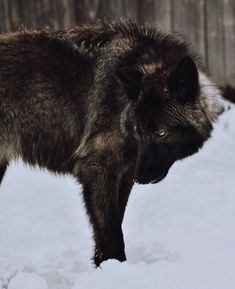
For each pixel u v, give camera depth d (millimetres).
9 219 16031
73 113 13625
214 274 10906
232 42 24156
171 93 12633
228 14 24094
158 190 16969
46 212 16375
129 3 25125
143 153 12648
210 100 13273
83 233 15062
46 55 13750
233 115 22125
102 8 25438
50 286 11469
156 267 11266
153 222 15133
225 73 24375
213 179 17422
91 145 13312
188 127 12828
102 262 12250
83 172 13461
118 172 13375
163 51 13219
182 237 13812
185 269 11164
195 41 24609
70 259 13211
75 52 13625
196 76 12562
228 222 14391
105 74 13273
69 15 25750
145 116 12547
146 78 12812
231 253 12109
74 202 16953
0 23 26344
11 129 13969
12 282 11289
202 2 24328
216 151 19641
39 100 13742
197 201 16016
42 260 13242
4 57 13859
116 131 13078
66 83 13602
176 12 24656
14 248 14336
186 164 18750
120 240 13445
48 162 14234
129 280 10875
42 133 13938
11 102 13812
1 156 14297
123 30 13570
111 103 13094
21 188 18031
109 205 13398
